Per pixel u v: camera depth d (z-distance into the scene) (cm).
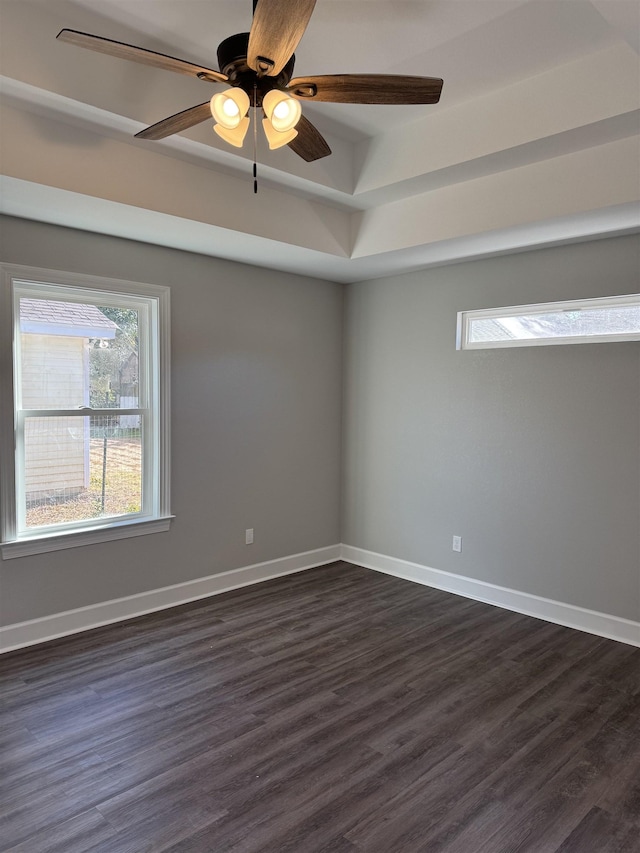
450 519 437
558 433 377
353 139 353
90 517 366
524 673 310
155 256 375
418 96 189
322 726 259
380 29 234
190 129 281
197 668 311
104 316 367
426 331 447
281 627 367
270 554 462
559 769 231
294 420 473
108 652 328
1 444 318
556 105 270
